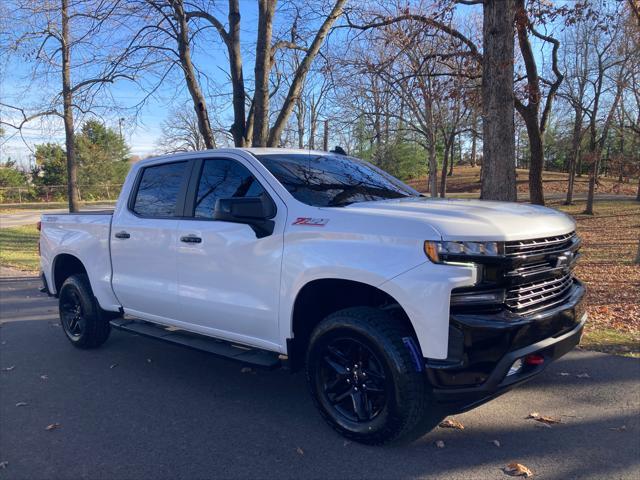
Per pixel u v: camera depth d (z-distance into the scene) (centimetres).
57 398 466
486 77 716
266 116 986
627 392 445
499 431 380
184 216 468
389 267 328
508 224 331
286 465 341
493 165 714
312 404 441
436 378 319
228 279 423
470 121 2527
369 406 359
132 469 342
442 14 950
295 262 375
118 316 579
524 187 4028
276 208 398
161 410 434
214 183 454
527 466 333
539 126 1404
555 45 1362
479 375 316
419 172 5019
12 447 376
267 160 433
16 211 4162
